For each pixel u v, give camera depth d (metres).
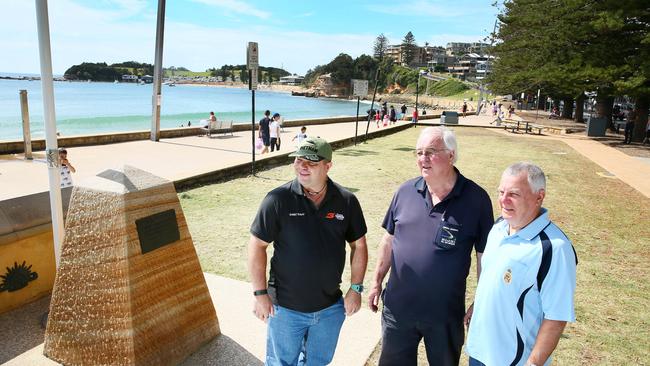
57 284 2.95
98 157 12.91
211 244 5.70
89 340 2.86
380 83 175.25
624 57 20.22
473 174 11.38
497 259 2.13
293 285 2.54
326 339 2.71
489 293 2.13
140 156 13.34
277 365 2.70
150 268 2.90
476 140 20.62
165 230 3.03
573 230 6.92
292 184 2.53
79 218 2.86
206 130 20.11
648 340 3.74
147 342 2.86
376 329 3.78
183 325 3.15
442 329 2.54
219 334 3.49
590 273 5.21
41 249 3.91
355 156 13.88
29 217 3.83
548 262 1.96
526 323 2.04
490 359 2.14
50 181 3.40
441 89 145.62
